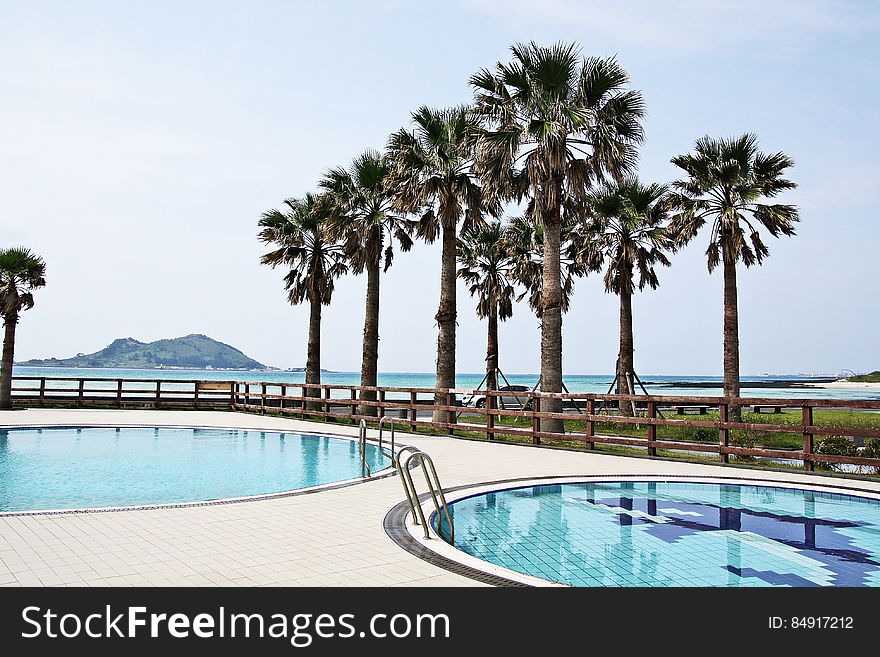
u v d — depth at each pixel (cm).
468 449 1283
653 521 712
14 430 1617
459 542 616
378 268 2053
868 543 618
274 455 1282
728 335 2094
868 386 12150
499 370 2630
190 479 1008
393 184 1831
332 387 1852
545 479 912
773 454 1019
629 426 2017
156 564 489
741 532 663
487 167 1543
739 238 2041
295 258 2281
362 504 737
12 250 2156
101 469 1102
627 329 2298
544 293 1502
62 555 511
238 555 515
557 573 516
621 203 2266
